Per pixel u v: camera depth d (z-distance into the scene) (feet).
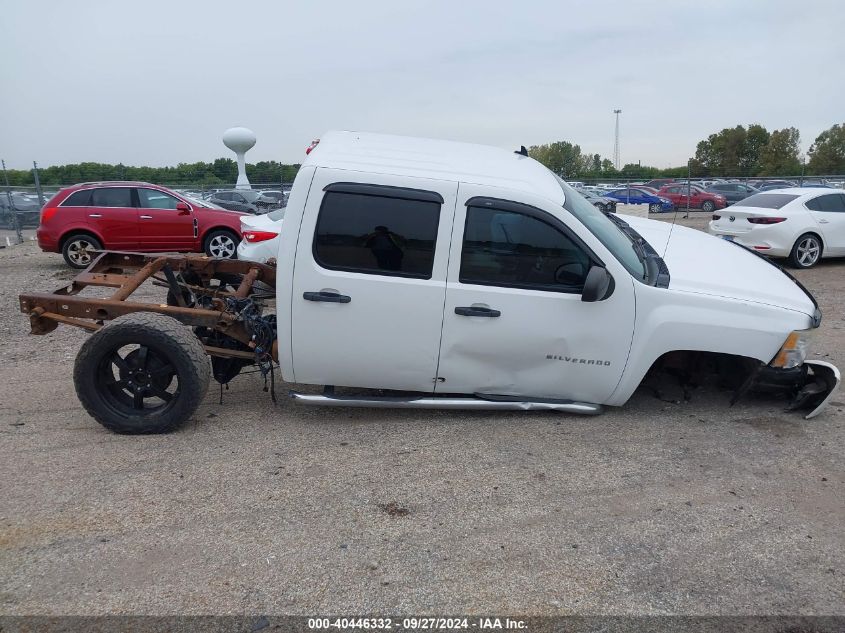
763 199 40.16
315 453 13.29
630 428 14.70
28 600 8.87
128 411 14.14
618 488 12.10
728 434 14.48
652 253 16.08
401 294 13.60
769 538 10.64
